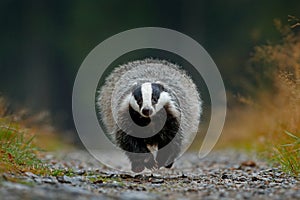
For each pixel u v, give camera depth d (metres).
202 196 26.86
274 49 42.78
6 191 24.22
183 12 127.88
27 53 125.88
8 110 44.38
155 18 131.38
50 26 127.50
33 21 127.00
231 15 120.81
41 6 127.62
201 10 125.25
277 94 45.69
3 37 126.38
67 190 26.14
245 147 58.88
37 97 121.06
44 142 51.12
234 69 100.38
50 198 24.00
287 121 39.75
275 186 29.75
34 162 35.09
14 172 30.05
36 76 123.88
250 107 59.59
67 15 128.38
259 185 30.28
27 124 45.94
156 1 131.88
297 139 35.31
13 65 125.44
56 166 38.38
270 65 48.28
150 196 26.47
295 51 39.22
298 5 106.81
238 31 117.25
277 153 38.41
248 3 115.75
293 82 36.00
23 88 122.56
